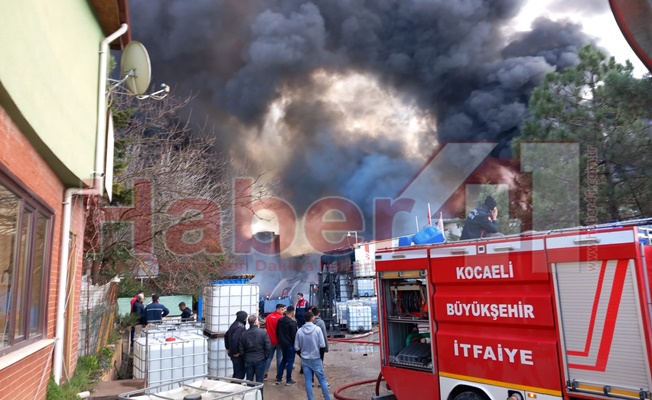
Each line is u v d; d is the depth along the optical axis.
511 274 4.50
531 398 4.25
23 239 4.12
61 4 4.69
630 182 12.66
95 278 10.23
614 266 3.78
